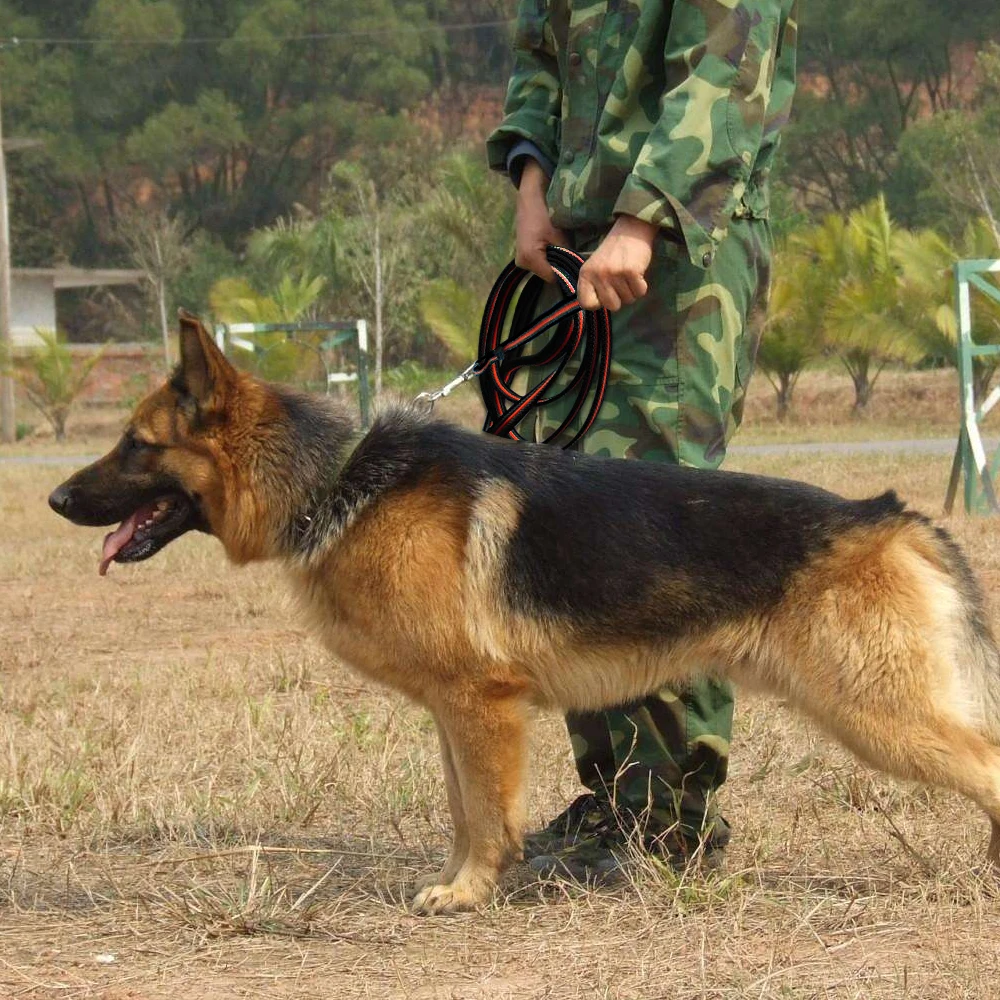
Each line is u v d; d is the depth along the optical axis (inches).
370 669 195.3
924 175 2335.1
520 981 163.9
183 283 2306.8
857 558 185.9
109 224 2962.6
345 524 190.9
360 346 837.2
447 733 195.6
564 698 195.2
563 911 189.0
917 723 184.9
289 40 3036.4
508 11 3412.9
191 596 506.9
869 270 1333.7
